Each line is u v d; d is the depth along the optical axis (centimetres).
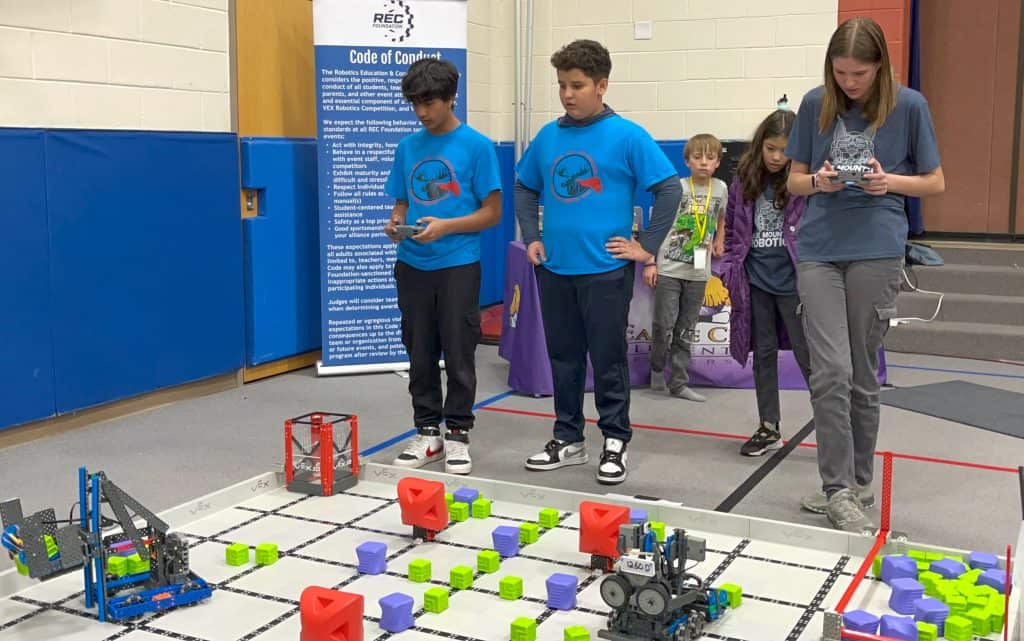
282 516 330
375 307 568
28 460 400
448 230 370
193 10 499
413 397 395
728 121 707
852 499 315
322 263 555
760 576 281
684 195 500
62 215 430
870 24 289
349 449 378
